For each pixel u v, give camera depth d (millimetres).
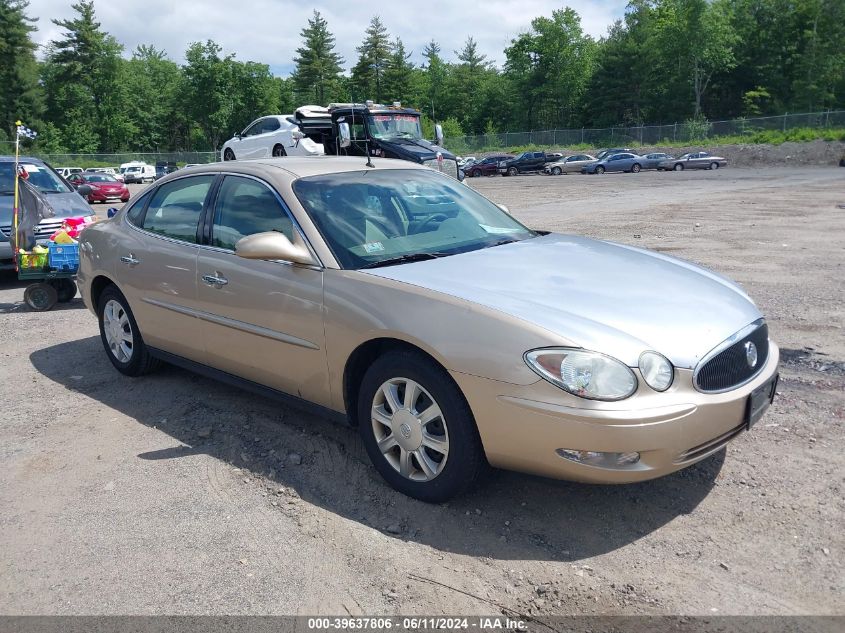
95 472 3887
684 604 2682
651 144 62031
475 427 3193
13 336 6770
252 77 87875
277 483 3709
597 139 65375
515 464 3107
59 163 68125
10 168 9805
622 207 19453
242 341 4191
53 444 4273
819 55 68375
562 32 81625
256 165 4406
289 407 4750
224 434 4332
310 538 3186
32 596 2842
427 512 3371
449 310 3203
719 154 52000
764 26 75625
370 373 3525
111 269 5211
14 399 5062
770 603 2670
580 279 3518
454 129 79188
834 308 6992
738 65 74750
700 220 15391
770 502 3359
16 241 7586
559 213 18062
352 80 89062
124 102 86312
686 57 72750
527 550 3053
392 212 4191
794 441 3982
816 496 3395
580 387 2869
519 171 52938
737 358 3215
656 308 3250
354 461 3928
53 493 3670
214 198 4504
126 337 5371
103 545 3176
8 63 75062
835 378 4977
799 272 8977
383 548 3092
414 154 17688
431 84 99688
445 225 4262
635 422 2836
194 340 4578
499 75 94125
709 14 70125
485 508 3393
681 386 2973
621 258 3971
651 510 3338
